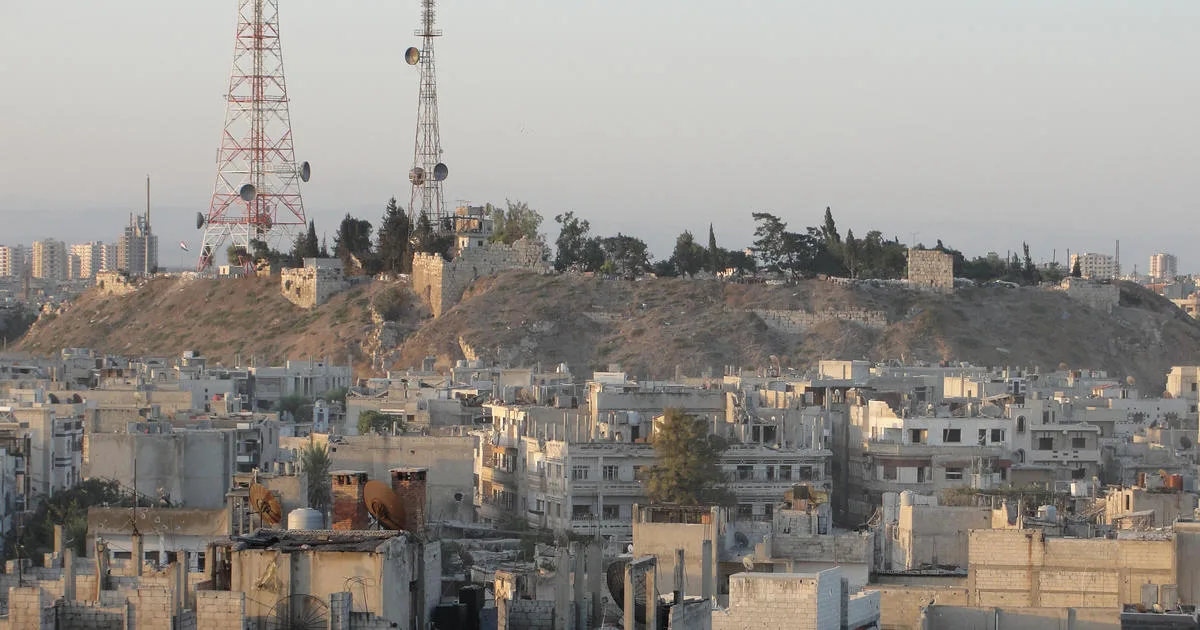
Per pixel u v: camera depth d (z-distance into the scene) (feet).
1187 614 500.74
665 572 622.54
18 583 429.38
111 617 366.84
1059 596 581.12
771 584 442.09
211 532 650.02
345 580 363.56
